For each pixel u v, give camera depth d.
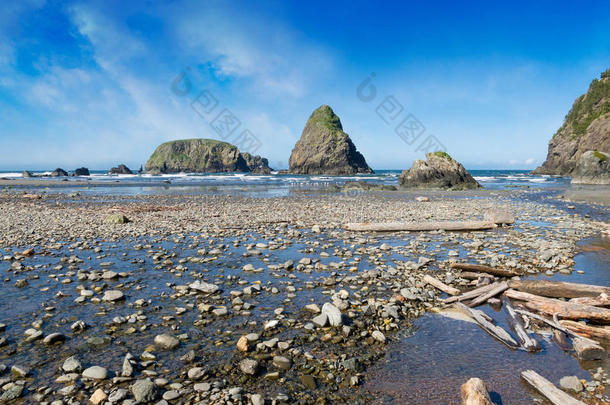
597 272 9.53
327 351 5.39
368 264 10.28
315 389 4.47
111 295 7.22
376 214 21.16
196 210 22.88
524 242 13.36
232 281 8.61
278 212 21.98
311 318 6.54
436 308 7.19
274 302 7.30
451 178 49.06
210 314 6.64
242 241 13.36
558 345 5.68
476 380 4.24
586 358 5.26
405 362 5.17
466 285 8.70
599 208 24.91
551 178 86.75
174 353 5.21
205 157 140.88
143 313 6.63
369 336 5.94
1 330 5.77
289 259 10.76
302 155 129.25
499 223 17.38
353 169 123.38
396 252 11.80
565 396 4.20
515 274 9.29
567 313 6.56
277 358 5.00
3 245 11.95
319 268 9.81
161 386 4.39
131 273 9.06
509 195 37.47
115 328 5.97
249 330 6.01
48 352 5.14
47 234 13.91
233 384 4.52
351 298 7.61
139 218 19.00
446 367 5.04
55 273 8.91
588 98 109.06
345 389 4.49
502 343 5.77
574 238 13.95
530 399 4.33
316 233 15.20
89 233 14.33
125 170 121.00
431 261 10.70
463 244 13.10
